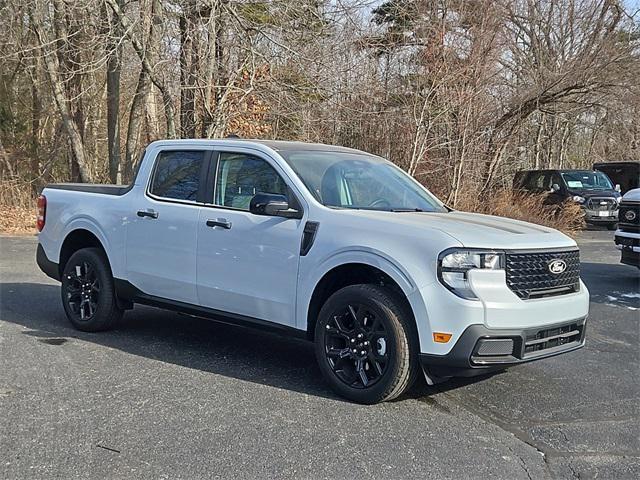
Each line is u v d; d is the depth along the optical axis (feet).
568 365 19.11
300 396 15.74
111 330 21.86
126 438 12.99
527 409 15.34
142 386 16.14
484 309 14.11
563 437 13.73
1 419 13.82
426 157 57.57
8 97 76.69
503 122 63.00
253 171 18.10
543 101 64.23
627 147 92.22
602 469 12.26
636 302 28.73
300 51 49.75
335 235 15.88
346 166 18.70
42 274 32.83
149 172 20.48
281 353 19.65
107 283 21.06
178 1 49.26
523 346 14.55
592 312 26.66
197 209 18.75
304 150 18.66
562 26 67.05
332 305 15.80
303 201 16.79
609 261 42.80
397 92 57.31
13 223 56.85
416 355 14.74
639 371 18.61
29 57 62.34
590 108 67.67
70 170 78.02
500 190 60.80
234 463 12.01
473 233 14.97
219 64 50.80
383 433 13.61
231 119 53.62
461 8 57.06
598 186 65.26
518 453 12.85
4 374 16.79
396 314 14.80
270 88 51.42
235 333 22.04
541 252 15.29
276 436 13.25
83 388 15.87
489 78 58.23
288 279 16.63
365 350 15.33
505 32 62.49
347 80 55.26
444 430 13.89
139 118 64.39
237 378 17.03
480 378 17.61
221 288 18.01
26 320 22.93
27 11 61.57
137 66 59.16
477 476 11.81
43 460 11.99
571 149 114.83
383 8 57.93
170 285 19.29
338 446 12.88
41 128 79.51
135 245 20.15
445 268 14.28
